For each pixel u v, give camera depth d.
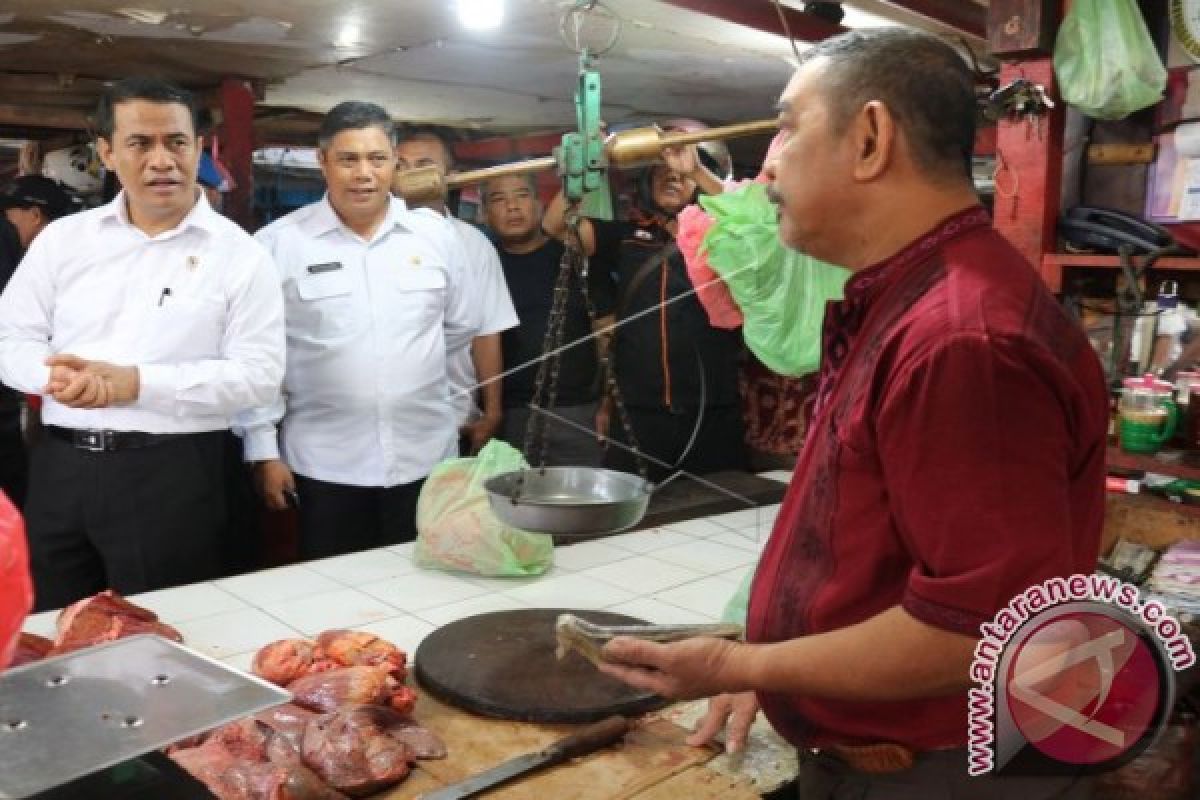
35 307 2.49
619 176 4.19
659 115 5.53
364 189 2.84
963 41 3.27
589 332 3.56
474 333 3.36
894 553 1.10
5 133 5.02
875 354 1.08
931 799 1.18
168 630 1.74
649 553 2.44
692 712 1.60
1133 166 2.51
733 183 2.34
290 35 3.43
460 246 3.24
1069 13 2.27
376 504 3.04
